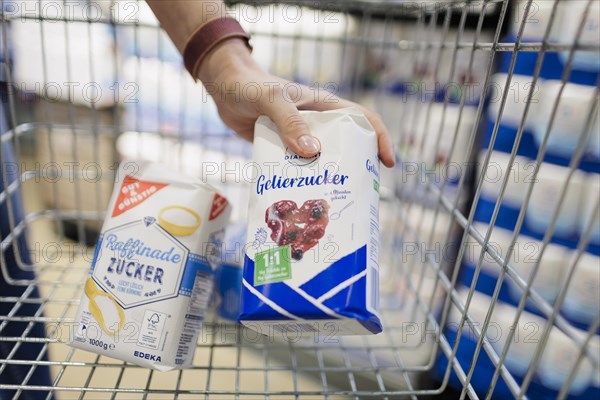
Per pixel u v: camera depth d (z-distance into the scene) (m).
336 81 1.38
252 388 1.16
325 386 0.64
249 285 0.54
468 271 1.25
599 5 0.99
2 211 0.86
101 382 0.98
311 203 0.55
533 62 1.11
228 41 0.71
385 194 1.07
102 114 1.51
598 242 1.06
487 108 1.24
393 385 1.20
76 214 0.96
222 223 0.67
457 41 0.69
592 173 1.07
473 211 0.58
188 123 1.45
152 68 1.44
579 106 1.05
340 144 0.57
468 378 0.53
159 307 0.59
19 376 0.79
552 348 1.08
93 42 1.39
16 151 0.87
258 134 0.61
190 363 0.62
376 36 1.35
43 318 0.68
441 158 1.31
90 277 0.61
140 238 0.61
